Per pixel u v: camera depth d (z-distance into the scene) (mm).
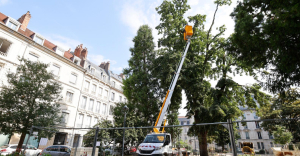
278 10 5871
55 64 25578
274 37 6031
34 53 22938
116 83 40094
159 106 21094
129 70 24625
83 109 28859
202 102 17625
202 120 17094
